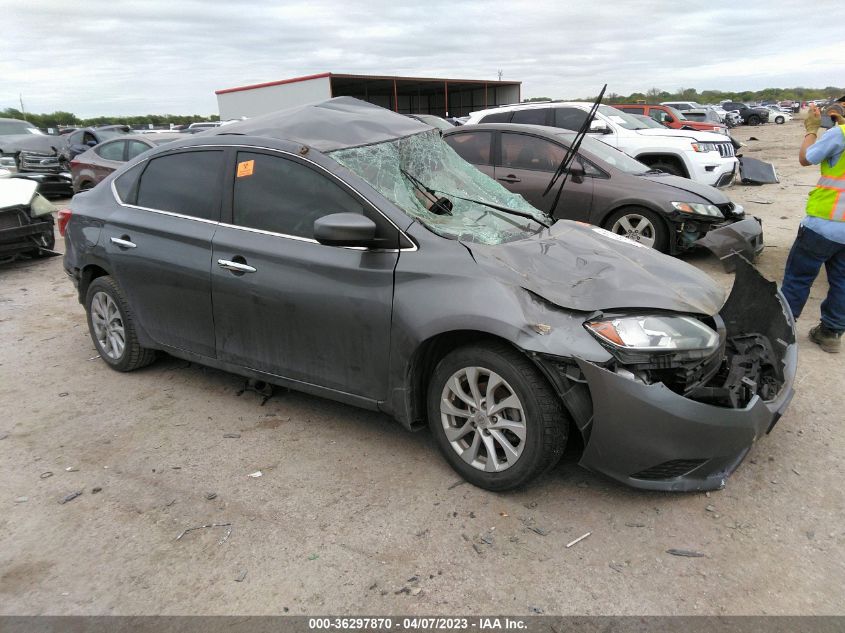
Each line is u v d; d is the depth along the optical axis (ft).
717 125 64.28
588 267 10.28
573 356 8.68
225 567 8.57
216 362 12.80
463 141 26.12
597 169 23.91
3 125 54.70
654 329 9.05
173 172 13.15
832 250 14.47
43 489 10.47
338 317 10.57
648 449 8.73
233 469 10.89
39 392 14.20
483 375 9.75
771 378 11.10
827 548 8.64
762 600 7.77
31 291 22.93
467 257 9.79
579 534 9.01
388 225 10.25
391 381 10.37
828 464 10.60
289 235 11.23
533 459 9.23
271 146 11.58
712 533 8.99
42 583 8.39
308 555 8.74
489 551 8.70
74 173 37.96
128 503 10.03
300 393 13.79
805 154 14.19
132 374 15.05
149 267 13.08
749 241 18.16
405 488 10.21
